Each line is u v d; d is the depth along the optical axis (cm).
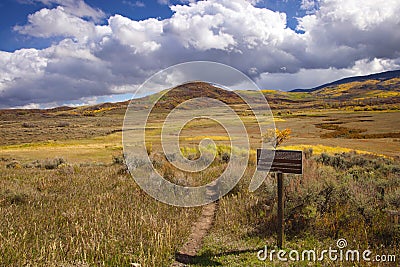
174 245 610
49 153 3089
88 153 2969
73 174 1491
